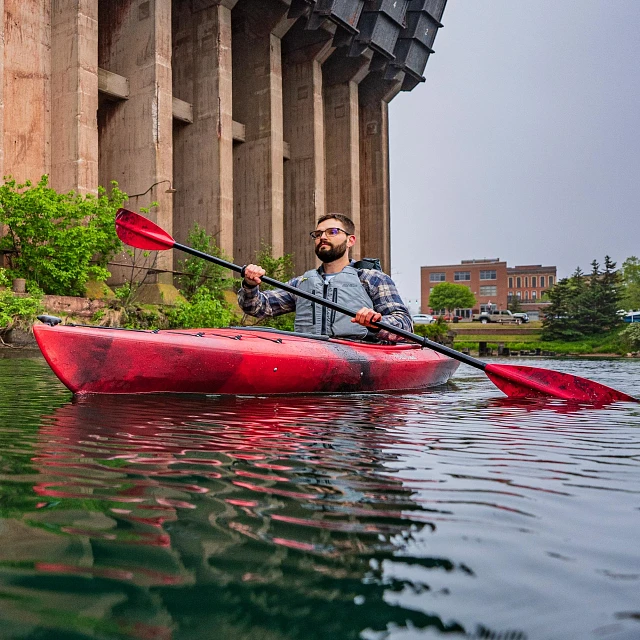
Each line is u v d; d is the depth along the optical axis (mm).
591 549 1108
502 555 1071
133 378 3631
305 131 27609
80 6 17688
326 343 4574
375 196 32844
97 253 17828
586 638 771
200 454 1979
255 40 25547
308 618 813
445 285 70375
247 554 1050
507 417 3102
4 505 1332
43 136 17859
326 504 1387
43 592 881
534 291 81875
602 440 2373
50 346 3396
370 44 27875
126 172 20297
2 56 15633
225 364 3775
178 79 23453
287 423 2746
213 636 756
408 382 5133
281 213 25703
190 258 21500
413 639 761
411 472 1756
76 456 1905
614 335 46594
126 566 985
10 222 14656
